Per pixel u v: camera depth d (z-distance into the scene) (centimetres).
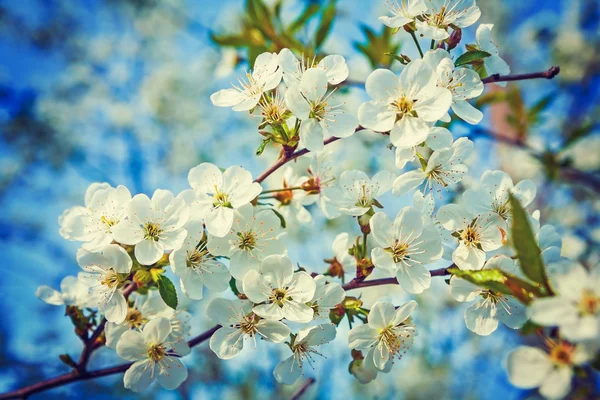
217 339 44
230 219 44
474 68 47
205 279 45
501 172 46
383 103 45
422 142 45
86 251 45
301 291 44
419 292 44
